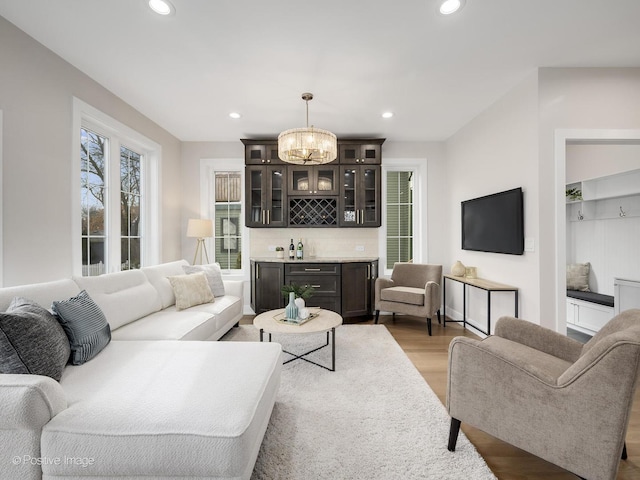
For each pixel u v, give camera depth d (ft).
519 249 9.19
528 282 8.99
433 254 14.87
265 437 5.58
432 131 13.61
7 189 6.57
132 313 8.04
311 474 4.74
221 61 8.13
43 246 7.39
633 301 10.18
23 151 6.92
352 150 14.01
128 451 3.60
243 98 10.28
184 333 7.39
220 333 9.78
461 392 5.05
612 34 7.07
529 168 8.89
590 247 12.93
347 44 7.39
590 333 11.59
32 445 3.68
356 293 13.39
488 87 9.60
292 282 13.25
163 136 13.12
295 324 8.39
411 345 10.52
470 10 6.27
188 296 9.80
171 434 3.63
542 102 8.50
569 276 13.07
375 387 7.45
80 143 8.49
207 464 3.60
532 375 4.41
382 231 15.11
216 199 15.28
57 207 7.78
